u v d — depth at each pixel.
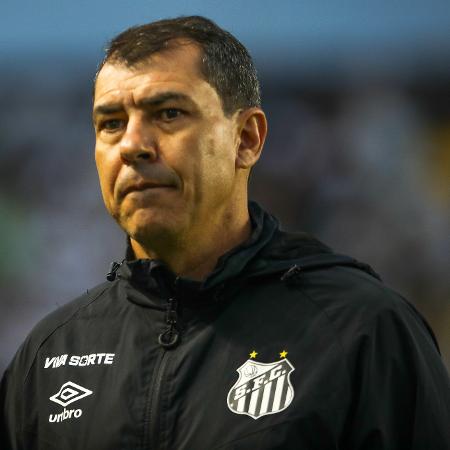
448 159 22.56
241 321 6.59
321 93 22.70
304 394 6.09
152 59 6.59
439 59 22.31
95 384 6.66
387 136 22.61
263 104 22.81
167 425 6.24
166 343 6.60
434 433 6.18
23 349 7.32
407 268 22.25
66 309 7.42
